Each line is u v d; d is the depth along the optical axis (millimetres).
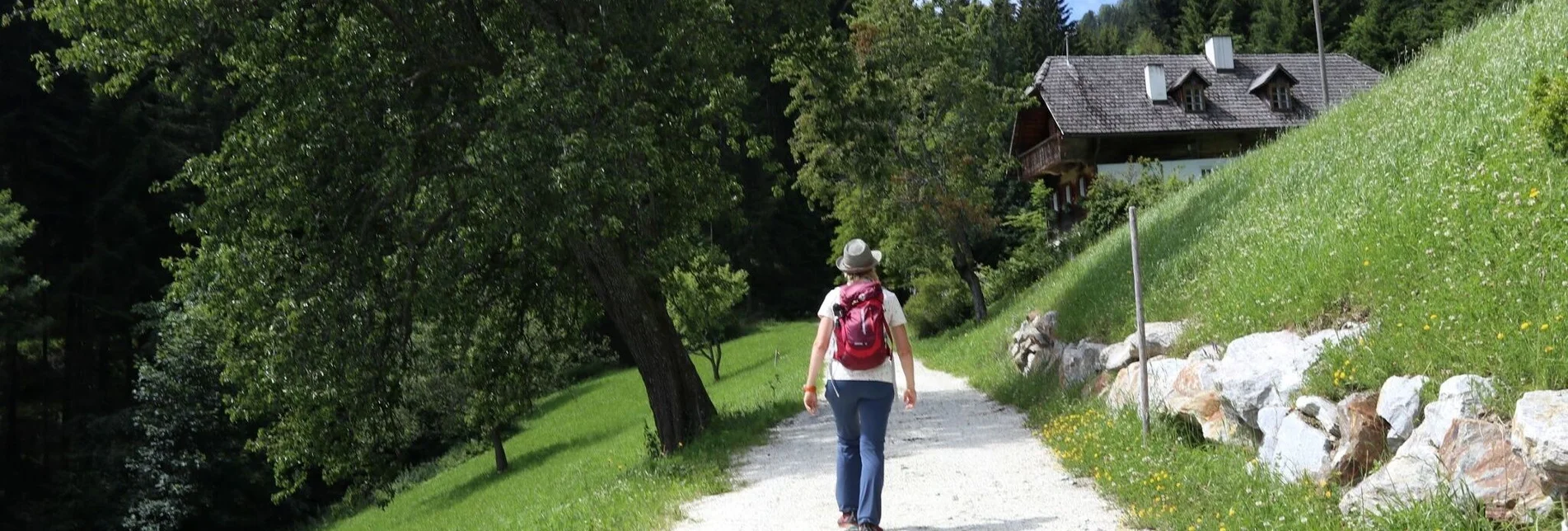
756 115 69438
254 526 36312
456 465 36688
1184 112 44594
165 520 32750
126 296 38406
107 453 33750
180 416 32938
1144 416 8305
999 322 23984
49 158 38156
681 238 15594
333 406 14477
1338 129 14836
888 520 7281
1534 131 7965
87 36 14555
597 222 13711
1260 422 7035
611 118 13625
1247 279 9852
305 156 14008
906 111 33125
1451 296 6465
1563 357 5152
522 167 12898
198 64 15141
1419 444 5430
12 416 37000
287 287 14320
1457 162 8930
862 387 6188
